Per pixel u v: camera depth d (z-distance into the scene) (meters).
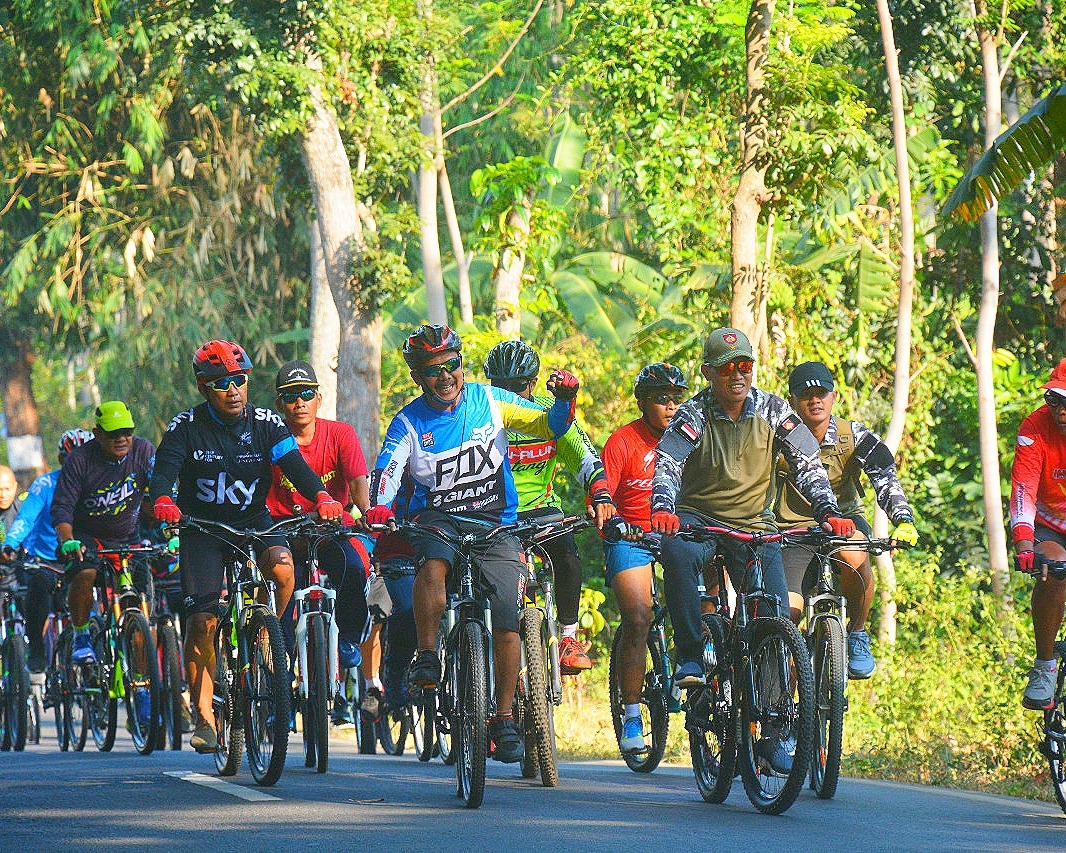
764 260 44.91
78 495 26.48
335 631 22.27
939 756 26.64
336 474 24.52
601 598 44.53
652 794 19.95
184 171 74.38
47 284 77.19
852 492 21.84
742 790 20.64
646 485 22.94
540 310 53.16
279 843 14.88
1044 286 51.47
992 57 45.88
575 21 46.56
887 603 38.09
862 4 49.44
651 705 23.45
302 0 46.91
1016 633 33.06
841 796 20.06
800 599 20.86
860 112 39.12
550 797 18.97
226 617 20.95
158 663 25.44
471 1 63.41
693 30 43.28
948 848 15.43
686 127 45.03
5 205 78.06
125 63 74.88
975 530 51.59
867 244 49.78
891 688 29.80
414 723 26.06
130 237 75.06
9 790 19.34
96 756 25.81
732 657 18.97
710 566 19.88
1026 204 51.03
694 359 51.03
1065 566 18.52
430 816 16.80
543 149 74.81
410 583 22.47
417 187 56.06
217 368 20.58
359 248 52.62
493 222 51.12
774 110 38.38
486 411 18.86
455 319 74.12
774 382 46.44
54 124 74.94
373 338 53.22
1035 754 25.95
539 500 21.89
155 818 16.61
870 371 52.41
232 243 77.56
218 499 21.05
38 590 29.22
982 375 44.41
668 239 50.59
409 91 52.34
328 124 51.62
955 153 53.22
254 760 20.02
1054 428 19.12
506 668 18.30
